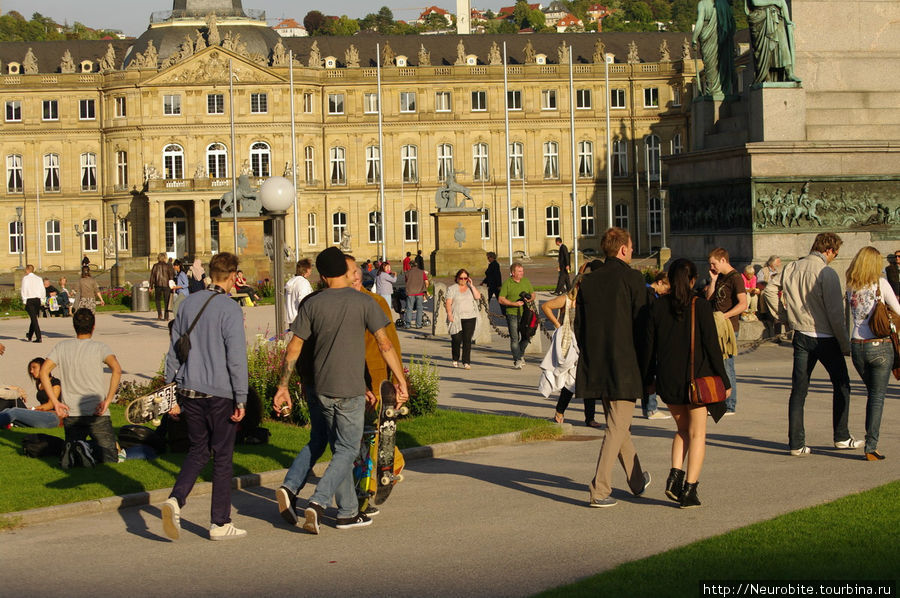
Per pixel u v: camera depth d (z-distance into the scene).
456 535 15.77
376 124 144.88
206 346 16.05
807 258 20.69
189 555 15.16
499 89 146.38
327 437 16.91
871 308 20.00
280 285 28.17
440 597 12.91
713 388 16.58
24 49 152.00
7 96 144.62
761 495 17.52
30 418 25.91
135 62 142.38
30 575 14.29
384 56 146.62
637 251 148.12
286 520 16.34
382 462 16.97
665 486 18.56
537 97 146.88
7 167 145.50
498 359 40.31
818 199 39.97
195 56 140.00
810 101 40.88
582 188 147.75
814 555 13.61
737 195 40.72
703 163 43.09
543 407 28.38
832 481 18.36
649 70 146.75
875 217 40.38
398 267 133.12
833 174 39.97
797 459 20.41
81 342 21.38
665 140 147.38
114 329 58.47
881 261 20.23
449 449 22.30
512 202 146.75
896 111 41.31
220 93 141.00
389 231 146.00
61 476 19.98
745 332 40.03
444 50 150.88
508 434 23.44
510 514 16.94
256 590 13.43
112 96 142.88
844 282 40.06
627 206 148.38
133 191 141.38
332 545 15.48
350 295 16.30
